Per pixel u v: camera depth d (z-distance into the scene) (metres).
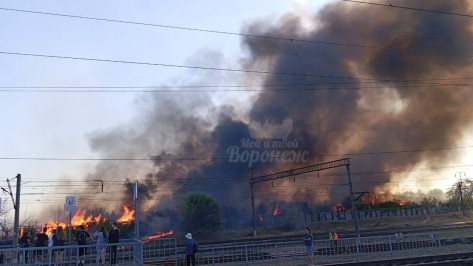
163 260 20.62
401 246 21.00
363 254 19.45
